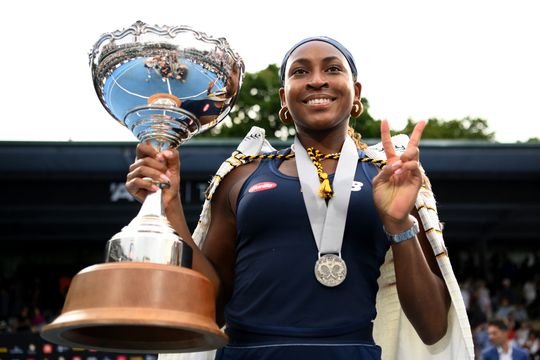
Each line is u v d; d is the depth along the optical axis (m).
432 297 2.22
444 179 12.69
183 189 11.93
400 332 2.51
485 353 9.66
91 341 2.07
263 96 26.47
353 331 2.12
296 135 2.53
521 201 12.73
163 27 2.20
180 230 2.25
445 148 12.09
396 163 2.06
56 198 12.18
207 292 1.94
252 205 2.28
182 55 2.19
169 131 2.27
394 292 2.49
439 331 2.30
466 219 15.66
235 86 2.35
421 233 2.48
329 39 2.46
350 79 2.41
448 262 2.33
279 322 2.12
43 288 17.41
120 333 2.10
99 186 12.23
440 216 15.27
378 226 2.28
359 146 2.64
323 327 2.09
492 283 18.59
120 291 1.83
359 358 2.09
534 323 16.50
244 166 2.57
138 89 2.22
